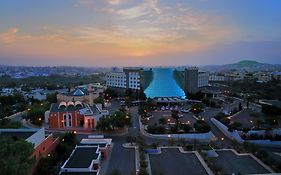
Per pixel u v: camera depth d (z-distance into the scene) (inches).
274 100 6318.9
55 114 4220.0
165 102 6565.0
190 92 7386.8
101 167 2583.7
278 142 3437.5
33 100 6515.8
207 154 2930.6
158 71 7578.7
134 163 2696.9
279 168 2504.9
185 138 3649.1
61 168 2210.9
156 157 2886.3
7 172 1569.9
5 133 2518.5
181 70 7785.4
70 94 5689.0
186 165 2657.5
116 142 3462.1
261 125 4005.9
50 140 2736.2
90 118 4227.4
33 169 2193.7
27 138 2207.2
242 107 5703.7
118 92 7746.1
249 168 2576.3
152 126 3912.4
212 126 4365.2
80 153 2615.7
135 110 5787.4
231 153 3021.7
